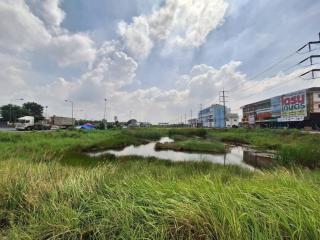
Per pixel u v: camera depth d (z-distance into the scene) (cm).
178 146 2327
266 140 2661
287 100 4812
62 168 612
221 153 1991
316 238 200
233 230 215
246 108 7838
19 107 8250
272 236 212
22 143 1778
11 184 398
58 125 6356
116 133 3959
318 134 2414
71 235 258
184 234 242
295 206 257
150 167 892
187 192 308
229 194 283
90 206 315
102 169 557
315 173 705
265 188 320
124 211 276
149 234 243
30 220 297
